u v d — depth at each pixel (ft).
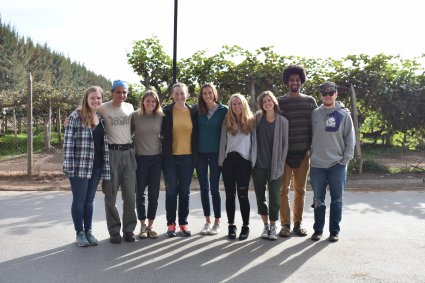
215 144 18.48
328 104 18.19
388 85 34.47
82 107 16.81
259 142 18.33
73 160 16.69
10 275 14.15
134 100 42.65
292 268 14.75
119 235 17.60
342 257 15.81
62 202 25.05
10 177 33.73
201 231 18.85
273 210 18.22
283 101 18.92
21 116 70.79
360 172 33.45
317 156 18.22
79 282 13.58
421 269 14.61
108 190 17.49
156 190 18.33
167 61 35.37
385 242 17.52
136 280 13.74
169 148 18.10
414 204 24.38
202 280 13.74
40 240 17.80
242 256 15.98
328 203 24.89
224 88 34.55
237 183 18.19
